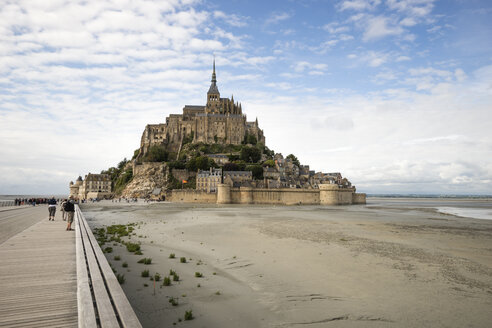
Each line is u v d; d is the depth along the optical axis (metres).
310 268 22.89
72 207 29.48
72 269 15.61
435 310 15.69
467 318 14.84
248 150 174.00
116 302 9.35
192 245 30.81
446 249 31.30
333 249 30.06
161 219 58.62
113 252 26.06
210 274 20.62
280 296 17.05
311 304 16.08
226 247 30.14
